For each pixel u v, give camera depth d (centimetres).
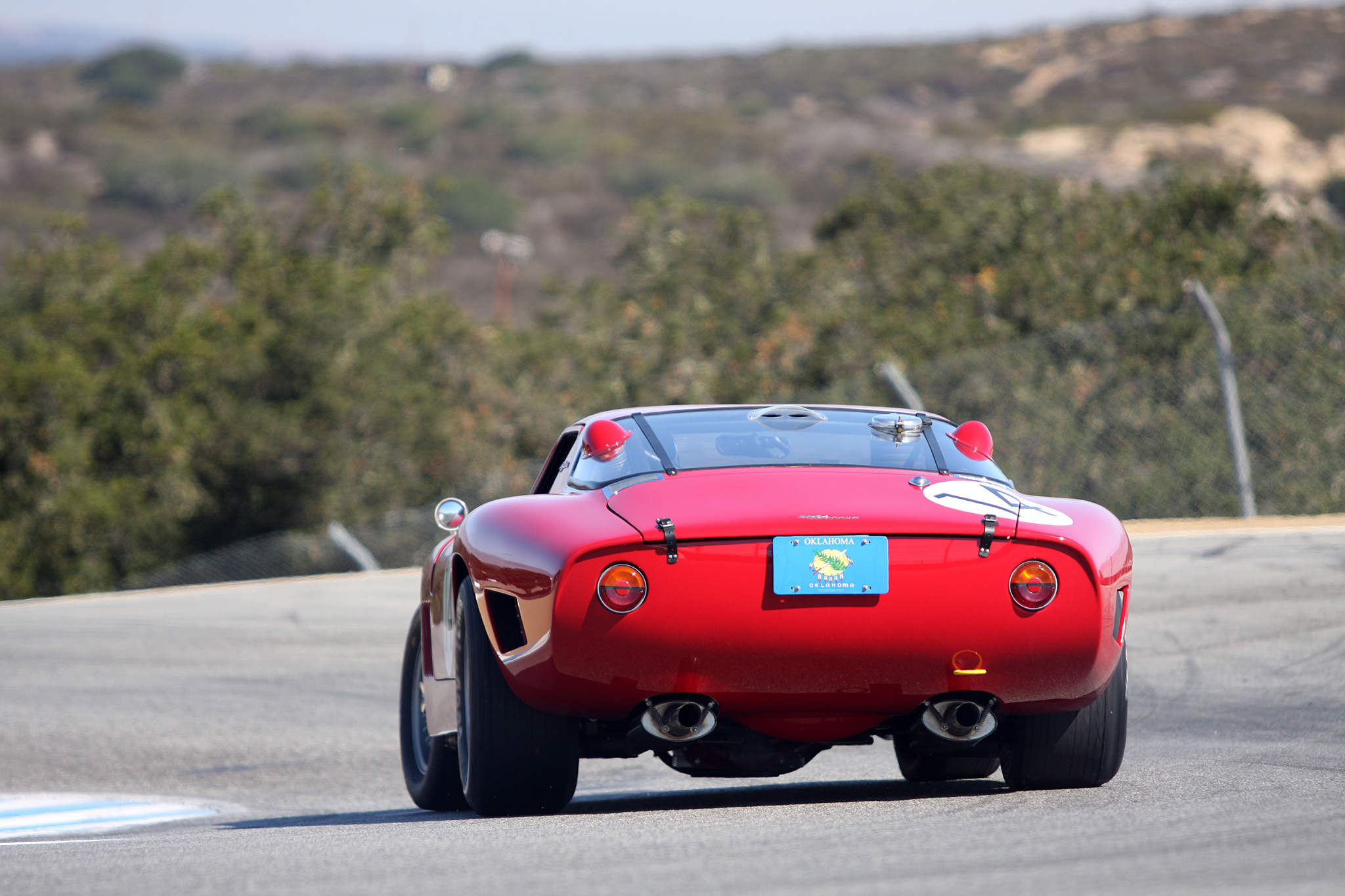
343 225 16050
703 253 12388
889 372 5638
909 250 11800
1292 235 9525
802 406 1986
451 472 13400
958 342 9125
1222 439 6250
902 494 1683
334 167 16312
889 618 1609
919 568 1608
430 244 16275
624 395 11344
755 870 1295
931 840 1432
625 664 1625
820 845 1416
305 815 2459
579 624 1616
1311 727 2617
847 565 1600
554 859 1392
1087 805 1662
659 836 1519
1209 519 5884
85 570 12688
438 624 2114
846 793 2047
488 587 1738
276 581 7531
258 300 14338
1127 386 6525
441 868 1370
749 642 1608
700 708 1648
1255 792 1736
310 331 13500
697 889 1216
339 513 13112
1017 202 10562
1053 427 6669
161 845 1684
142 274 14475
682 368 11094
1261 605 3772
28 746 3350
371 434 13350
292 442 12962
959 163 12681
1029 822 1533
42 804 2641
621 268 12938
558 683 1655
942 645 1625
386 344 13862
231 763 3106
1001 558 1623
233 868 1428
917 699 1666
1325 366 6144
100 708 3919
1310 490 6022
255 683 4278
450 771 2145
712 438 1866
